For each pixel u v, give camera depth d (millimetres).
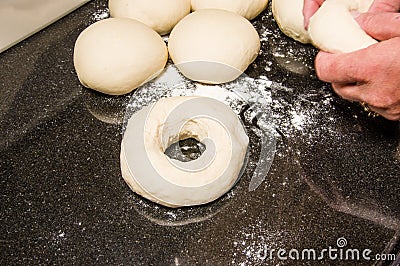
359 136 434
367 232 382
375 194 403
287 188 407
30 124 445
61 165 422
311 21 401
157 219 393
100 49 441
